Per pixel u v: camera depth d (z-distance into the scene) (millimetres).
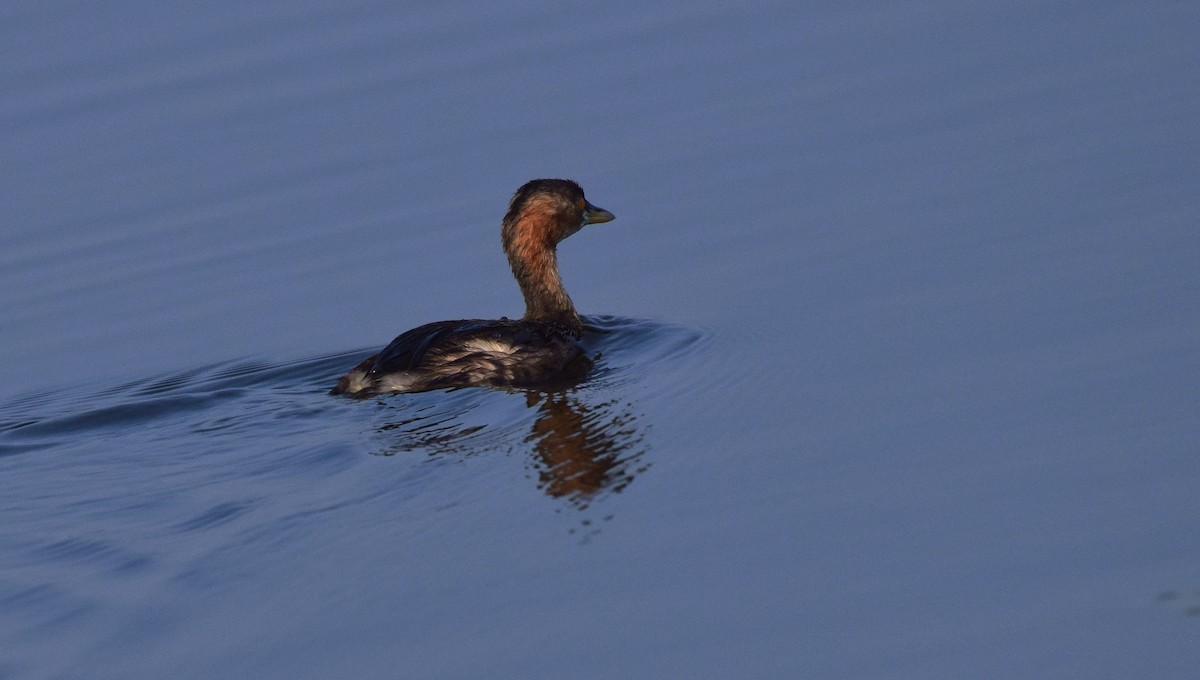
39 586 13414
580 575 13047
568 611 12484
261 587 13148
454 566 13328
